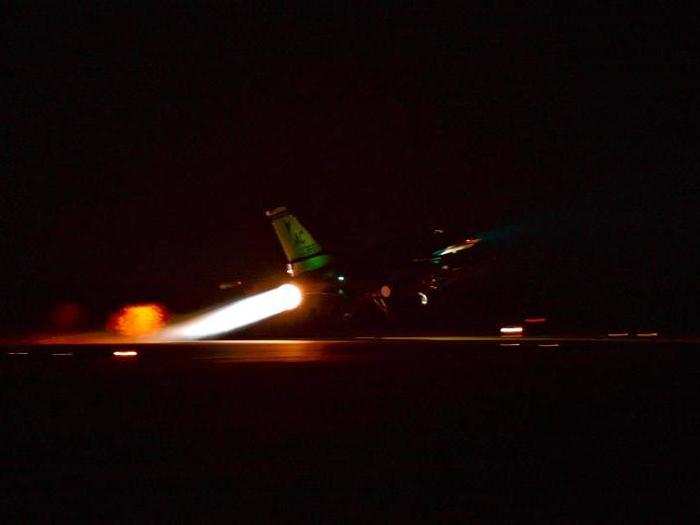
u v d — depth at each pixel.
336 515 6.28
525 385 13.73
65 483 7.39
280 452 8.53
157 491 7.07
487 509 6.40
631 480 7.26
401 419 10.44
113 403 12.49
